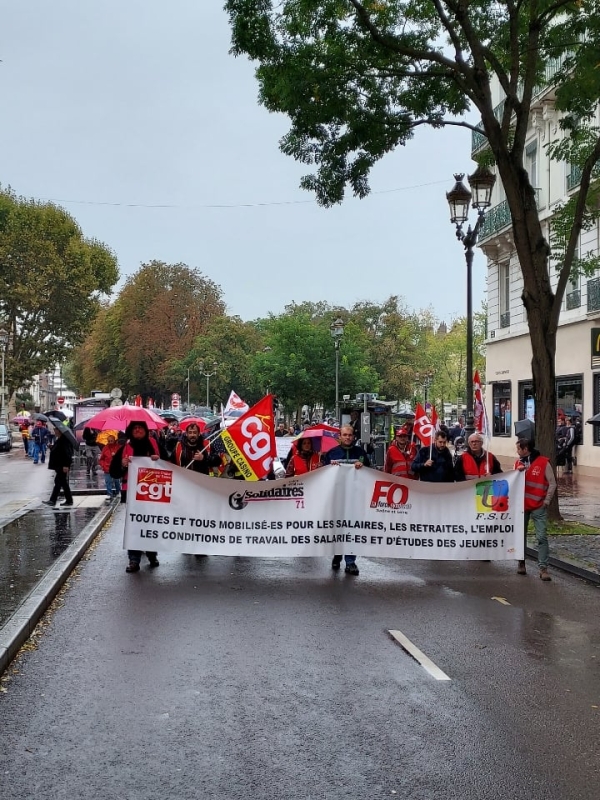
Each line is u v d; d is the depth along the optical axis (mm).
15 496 20562
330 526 10844
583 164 15742
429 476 11828
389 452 12977
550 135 29781
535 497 10812
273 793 4379
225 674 6406
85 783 4484
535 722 5461
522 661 6879
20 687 6062
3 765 4711
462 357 72125
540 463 10852
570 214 16609
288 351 49500
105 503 18188
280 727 5320
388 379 70875
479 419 16016
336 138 15578
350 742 5082
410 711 5645
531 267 14406
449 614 8523
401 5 14898
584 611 8773
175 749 4949
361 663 6750
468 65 14422
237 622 8039
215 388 72562
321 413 63156
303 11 14016
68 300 63344
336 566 11148
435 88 15508
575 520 15414
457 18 13797
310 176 16078
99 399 40938
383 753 4922
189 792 4383
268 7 14062
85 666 6574
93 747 4973
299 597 9242
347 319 73688
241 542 10766
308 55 14539
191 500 10742
